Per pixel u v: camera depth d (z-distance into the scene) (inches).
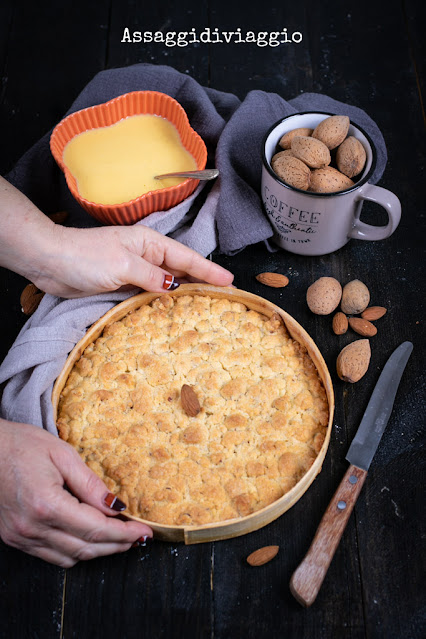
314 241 68.4
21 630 53.8
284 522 57.3
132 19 92.1
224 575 55.3
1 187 61.8
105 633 53.4
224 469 55.2
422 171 78.7
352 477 57.4
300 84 86.1
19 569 56.1
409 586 54.9
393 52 89.0
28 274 62.8
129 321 63.2
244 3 93.6
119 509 52.2
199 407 57.8
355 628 53.3
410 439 61.4
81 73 87.5
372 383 64.3
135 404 58.4
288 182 63.3
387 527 57.4
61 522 50.1
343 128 65.0
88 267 60.9
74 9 93.0
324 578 55.1
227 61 88.1
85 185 67.6
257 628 53.3
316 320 68.1
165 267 66.2
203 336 62.1
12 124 83.3
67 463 52.2
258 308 63.9
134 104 72.1
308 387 59.4
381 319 68.4
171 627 53.5
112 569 55.7
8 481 50.4
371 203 76.3
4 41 90.1
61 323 61.4
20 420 57.2
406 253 72.7
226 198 68.8
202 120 75.0
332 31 91.0
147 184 68.0
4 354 67.4
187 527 51.9
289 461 55.2
